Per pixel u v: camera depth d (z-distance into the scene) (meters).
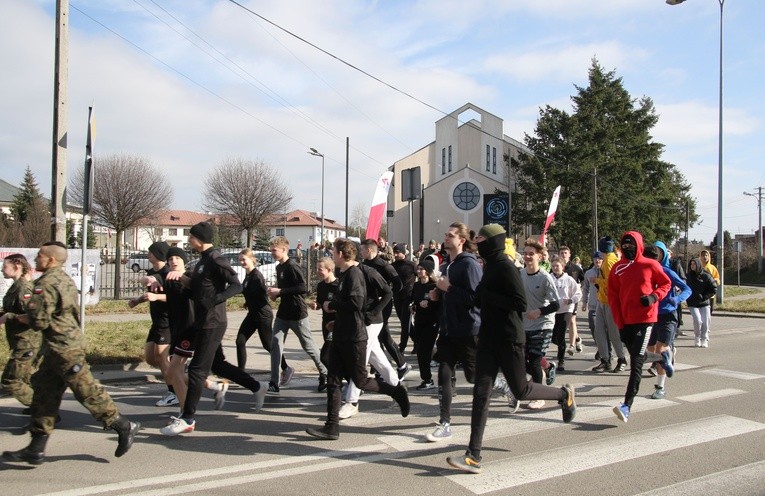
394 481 4.39
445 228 48.50
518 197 45.12
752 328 14.64
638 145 45.03
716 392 7.31
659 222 45.81
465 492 4.19
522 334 4.78
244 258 7.38
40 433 4.59
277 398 7.13
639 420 6.07
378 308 5.61
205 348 5.46
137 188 35.22
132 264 21.80
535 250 6.40
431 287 7.51
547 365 6.87
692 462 4.82
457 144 53.44
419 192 10.59
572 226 41.50
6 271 5.82
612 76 46.03
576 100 44.78
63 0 9.55
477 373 4.74
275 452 5.05
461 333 5.41
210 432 5.64
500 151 53.50
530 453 5.04
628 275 6.05
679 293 7.00
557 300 6.28
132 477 4.43
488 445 5.27
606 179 42.50
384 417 6.25
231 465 4.71
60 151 9.57
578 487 4.29
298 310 7.38
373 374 8.10
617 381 8.08
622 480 4.42
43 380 4.57
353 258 5.56
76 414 6.26
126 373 8.08
